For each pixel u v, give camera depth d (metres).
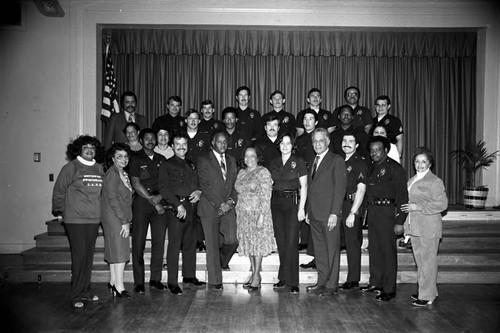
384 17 8.60
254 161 6.16
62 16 8.47
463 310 5.52
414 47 9.36
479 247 7.41
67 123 8.52
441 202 5.58
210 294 6.07
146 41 9.18
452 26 8.68
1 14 8.37
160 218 6.21
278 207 6.11
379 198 5.88
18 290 6.32
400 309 5.54
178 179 6.14
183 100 9.39
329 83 9.50
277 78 9.46
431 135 9.59
